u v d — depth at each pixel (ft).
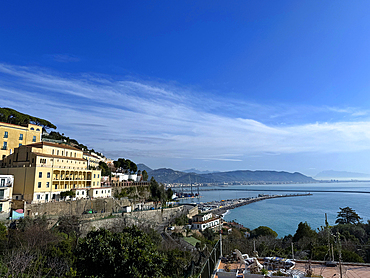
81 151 303.27
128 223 224.53
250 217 522.88
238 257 65.92
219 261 67.41
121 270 59.57
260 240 225.76
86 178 269.23
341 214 288.51
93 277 59.41
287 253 141.59
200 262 117.39
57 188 229.25
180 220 304.91
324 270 60.08
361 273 57.31
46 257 102.99
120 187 334.85
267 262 63.67
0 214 153.07
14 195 200.75
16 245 115.14
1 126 244.22
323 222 444.96
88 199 239.71
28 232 131.23
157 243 171.32
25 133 265.75
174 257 111.14
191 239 235.81
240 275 56.49
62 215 196.24
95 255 61.77
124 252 61.82
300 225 212.43
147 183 394.11
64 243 116.67
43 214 184.34
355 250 139.54
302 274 56.08
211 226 334.24
